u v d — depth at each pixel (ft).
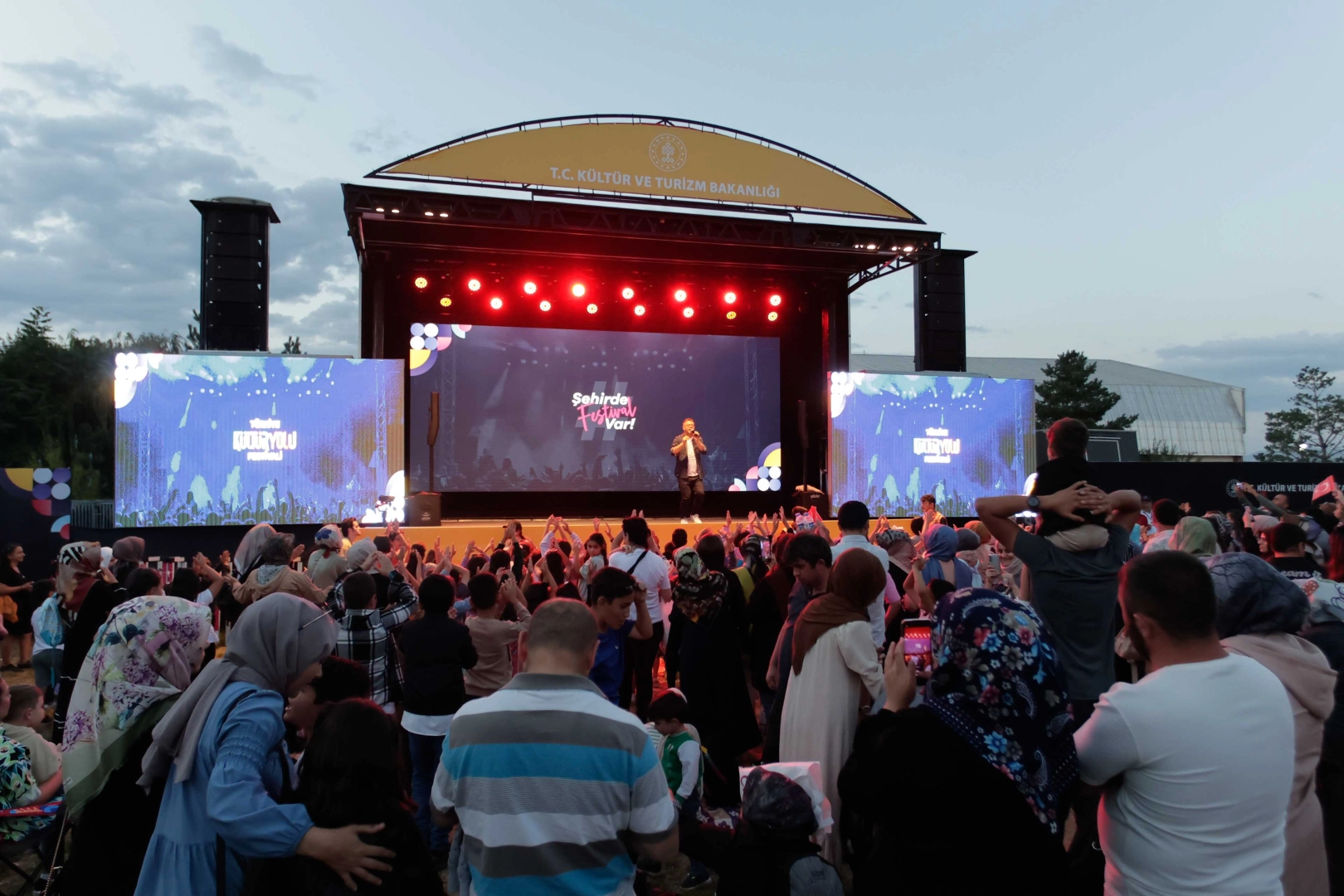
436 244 49.60
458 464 53.16
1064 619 9.48
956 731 6.40
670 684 20.26
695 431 54.24
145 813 8.96
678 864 7.52
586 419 55.01
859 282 57.21
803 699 11.53
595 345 55.42
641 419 55.83
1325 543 17.70
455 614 22.06
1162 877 6.12
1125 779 6.41
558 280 54.19
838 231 50.44
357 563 18.69
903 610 16.71
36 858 14.78
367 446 47.62
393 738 7.41
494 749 7.04
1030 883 6.25
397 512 47.70
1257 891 6.00
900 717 6.82
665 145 47.39
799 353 59.11
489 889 6.87
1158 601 6.54
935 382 54.95
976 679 6.42
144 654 9.02
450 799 7.36
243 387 45.96
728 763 15.88
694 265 54.85
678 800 12.85
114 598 15.25
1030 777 6.23
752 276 57.11
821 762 11.21
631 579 15.35
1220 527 19.88
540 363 54.54
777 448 57.93
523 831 6.87
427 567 26.45
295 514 46.55
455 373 53.36
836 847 11.17
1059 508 9.52
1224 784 6.05
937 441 54.80
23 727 13.26
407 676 14.94
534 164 45.42
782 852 9.30
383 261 50.65
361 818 7.08
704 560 17.89
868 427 53.93
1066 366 158.20
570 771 6.94
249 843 6.94
